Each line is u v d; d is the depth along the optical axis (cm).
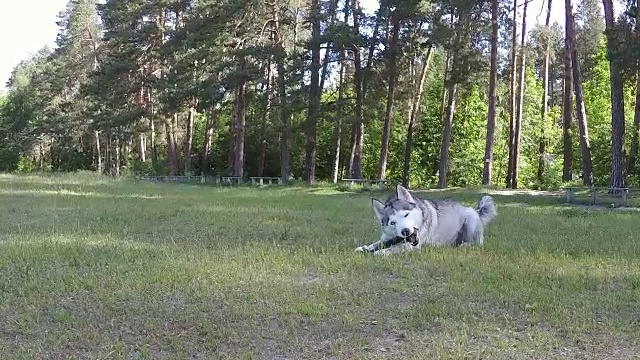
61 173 5678
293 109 3869
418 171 5225
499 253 971
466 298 688
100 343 539
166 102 4138
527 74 5291
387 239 995
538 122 4938
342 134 4778
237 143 4431
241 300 671
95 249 1014
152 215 1644
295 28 4162
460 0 3094
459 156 5006
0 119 8438
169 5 4562
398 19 3588
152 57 4803
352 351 516
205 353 514
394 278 795
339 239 1161
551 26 4103
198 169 5769
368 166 5409
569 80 3906
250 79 3994
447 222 1062
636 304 666
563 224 1489
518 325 590
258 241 1127
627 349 525
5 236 1198
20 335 565
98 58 6128
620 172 2797
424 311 627
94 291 713
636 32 2514
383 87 4047
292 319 601
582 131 3475
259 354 514
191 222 1487
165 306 651
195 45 3978
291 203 2178
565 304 657
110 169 6300
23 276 798
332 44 3747
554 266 866
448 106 3828
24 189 3000
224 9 3872
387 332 569
